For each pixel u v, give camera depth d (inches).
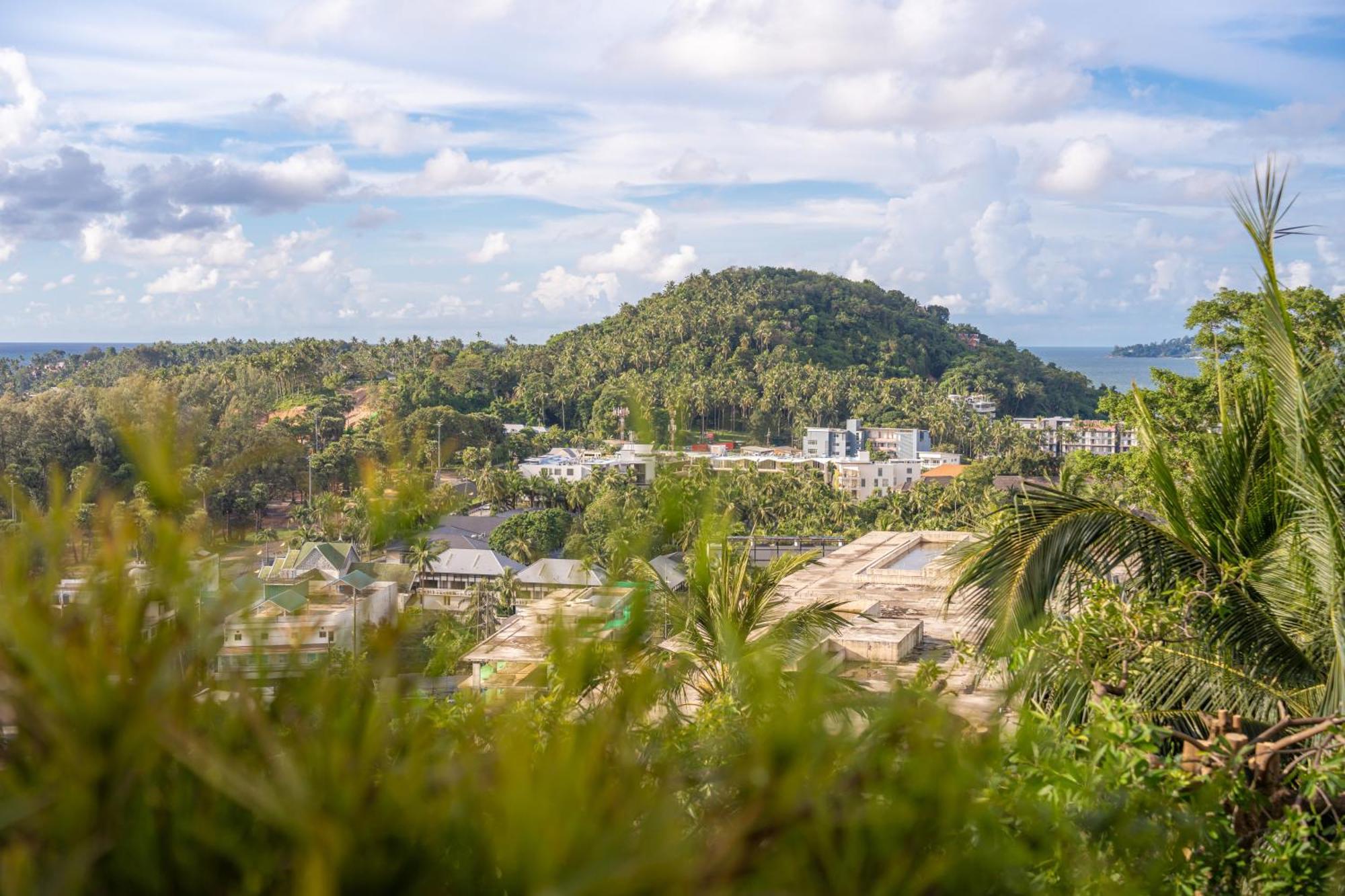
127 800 30.9
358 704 35.0
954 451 4758.9
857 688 43.1
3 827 29.9
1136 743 101.6
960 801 38.1
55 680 30.8
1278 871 99.0
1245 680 221.3
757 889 34.4
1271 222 216.1
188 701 32.7
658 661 41.3
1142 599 200.4
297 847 31.0
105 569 32.7
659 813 33.8
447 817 32.5
